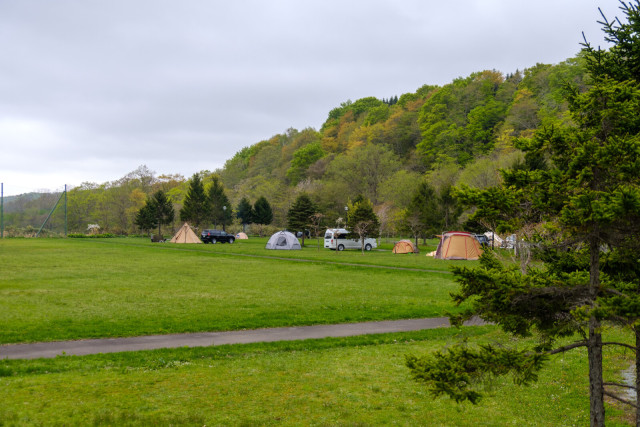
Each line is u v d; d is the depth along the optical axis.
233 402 9.88
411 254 53.47
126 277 29.89
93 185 118.62
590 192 6.35
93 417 8.87
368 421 9.11
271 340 14.99
